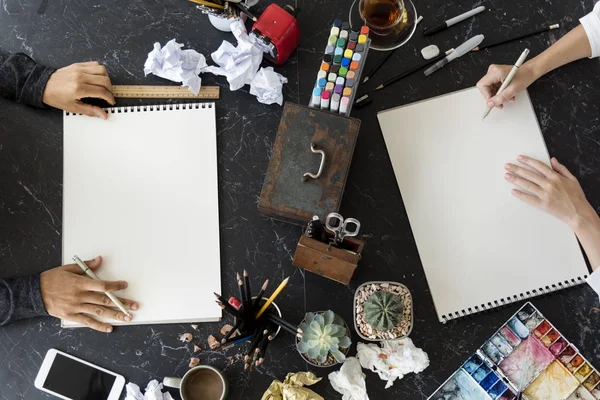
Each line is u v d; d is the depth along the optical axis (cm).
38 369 105
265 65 113
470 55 113
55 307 104
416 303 107
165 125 111
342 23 102
